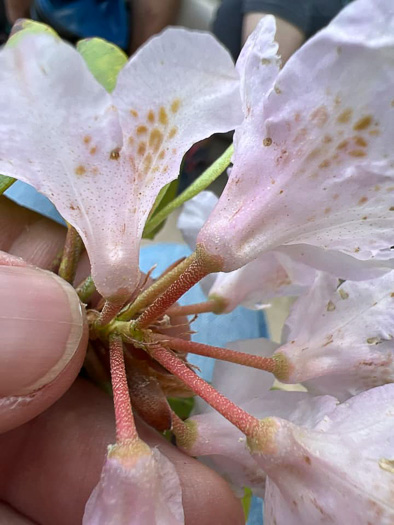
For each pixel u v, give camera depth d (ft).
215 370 0.22
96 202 0.15
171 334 0.24
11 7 0.70
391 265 0.17
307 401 0.19
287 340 0.20
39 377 0.18
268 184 0.15
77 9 0.67
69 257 0.20
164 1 0.72
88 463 0.22
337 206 0.15
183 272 0.17
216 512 0.21
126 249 0.15
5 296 0.17
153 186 0.15
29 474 0.23
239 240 0.15
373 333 0.19
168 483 0.15
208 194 0.25
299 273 0.20
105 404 0.23
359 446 0.15
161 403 0.20
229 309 0.22
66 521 0.23
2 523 0.23
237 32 0.61
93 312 0.20
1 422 0.18
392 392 0.16
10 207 0.27
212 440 0.20
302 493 0.15
